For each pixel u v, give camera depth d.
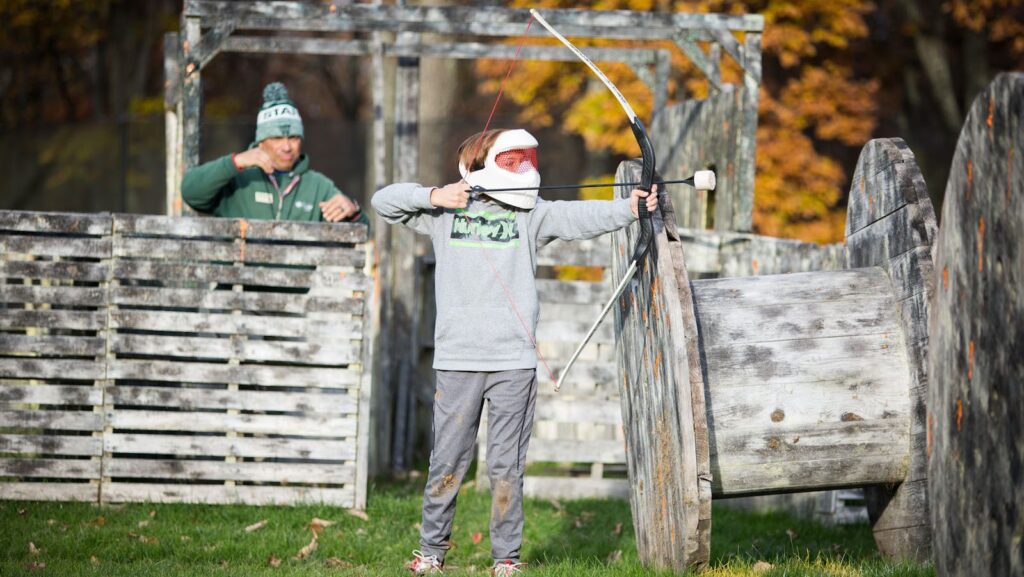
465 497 24.83
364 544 19.27
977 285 11.22
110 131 53.66
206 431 21.31
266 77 88.69
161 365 21.17
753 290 16.92
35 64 77.38
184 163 26.52
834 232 47.50
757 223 46.69
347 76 95.50
